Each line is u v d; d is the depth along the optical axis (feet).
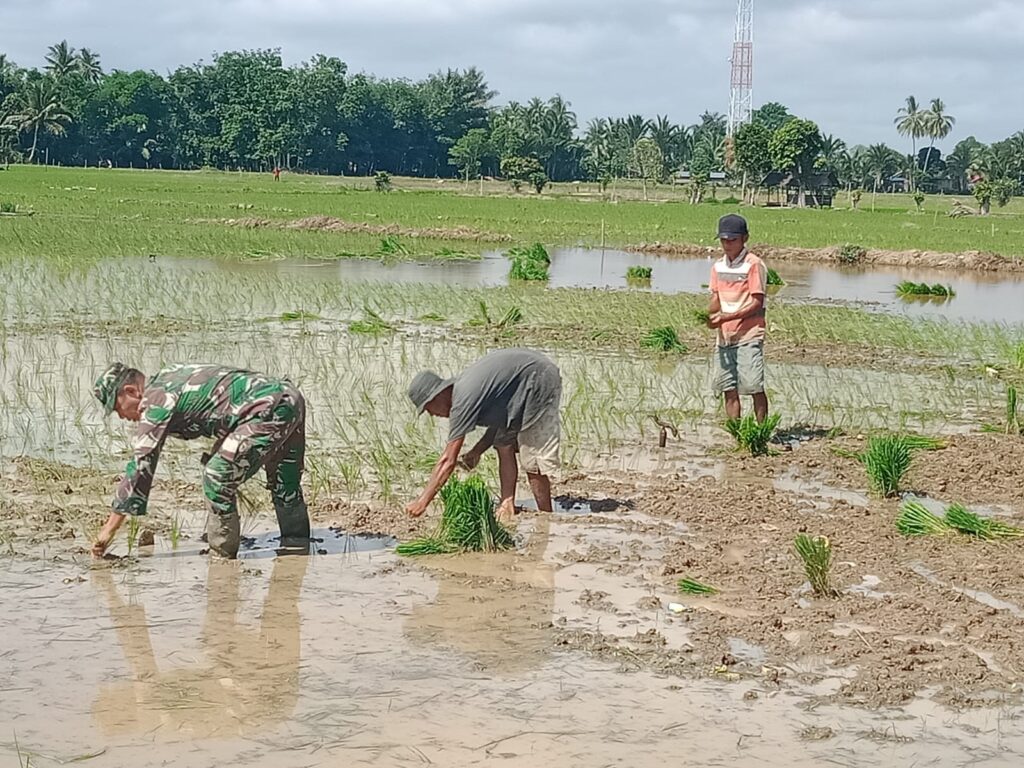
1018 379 43.70
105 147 397.39
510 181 299.17
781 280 82.28
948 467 30.19
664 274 85.61
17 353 40.22
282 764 13.83
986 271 101.40
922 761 14.42
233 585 20.11
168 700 15.49
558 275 81.56
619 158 362.33
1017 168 403.95
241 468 21.08
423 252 94.68
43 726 14.66
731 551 22.91
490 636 18.11
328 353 42.73
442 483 23.71
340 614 18.89
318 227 115.03
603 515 25.21
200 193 181.47
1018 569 22.03
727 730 15.08
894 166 452.76
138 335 44.83
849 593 20.51
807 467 30.25
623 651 17.51
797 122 284.00
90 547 21.75
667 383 40.19
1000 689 16.61
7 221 101.96
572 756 14.23
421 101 442.91
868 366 45.75
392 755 14.11
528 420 24.41
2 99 392.88
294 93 394.52
